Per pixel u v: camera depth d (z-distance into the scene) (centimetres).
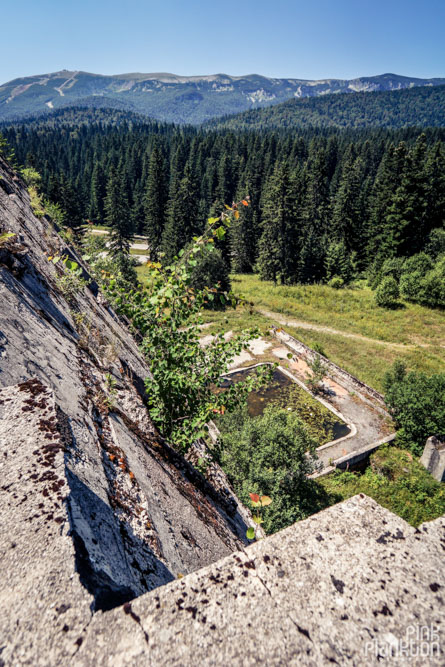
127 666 87
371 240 5016
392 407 1705
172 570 218
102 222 8706
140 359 684
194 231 5269
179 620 97
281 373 2208
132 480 255
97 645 91
